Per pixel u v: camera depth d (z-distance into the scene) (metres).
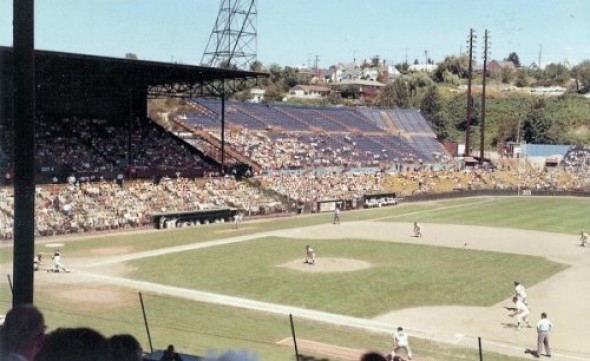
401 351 25.48
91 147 76.75
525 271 45.97
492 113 172.88
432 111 172.00
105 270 43.75
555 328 31.23
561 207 92.94
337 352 25.53
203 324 29.62
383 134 130.00
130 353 4.57
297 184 91.25
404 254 52.38
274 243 57.75
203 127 105.06
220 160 91.94
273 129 113.25
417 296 37.56
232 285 39.62
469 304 35.88
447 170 119.06
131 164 74.50
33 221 8.41
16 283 8.33
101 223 63.03
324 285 40.03
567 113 169.38
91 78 73.75
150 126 89.38
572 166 135.00
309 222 74.56
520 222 75.88
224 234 63.06
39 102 77.31
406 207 93.31
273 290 38.44
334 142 116.12
